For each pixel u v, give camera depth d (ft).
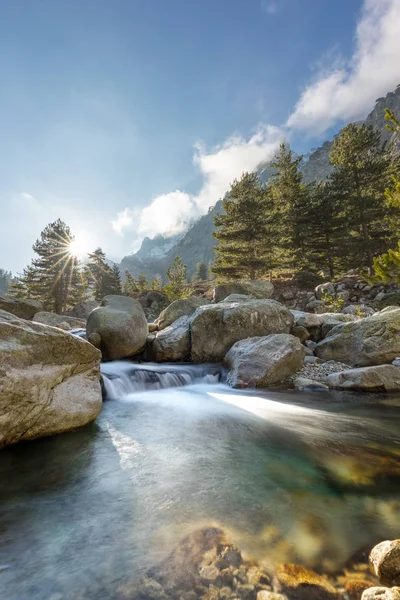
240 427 20.94
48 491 13.30
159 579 8.43
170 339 42.34
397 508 11.57
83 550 9.73
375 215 99.45
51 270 150.10
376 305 75.72
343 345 37.65
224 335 39.88
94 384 21.80
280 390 30.50
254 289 90.79
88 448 17.48
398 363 32.32
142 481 14.02
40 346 18.40
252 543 9.71
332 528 10.41
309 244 114.01
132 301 44.62
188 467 15.30
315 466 15.23
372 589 7.37
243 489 13.17
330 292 85.87
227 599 7.66
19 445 17.47
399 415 23.32
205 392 30.35
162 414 23.62
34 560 9.35
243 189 116.88
